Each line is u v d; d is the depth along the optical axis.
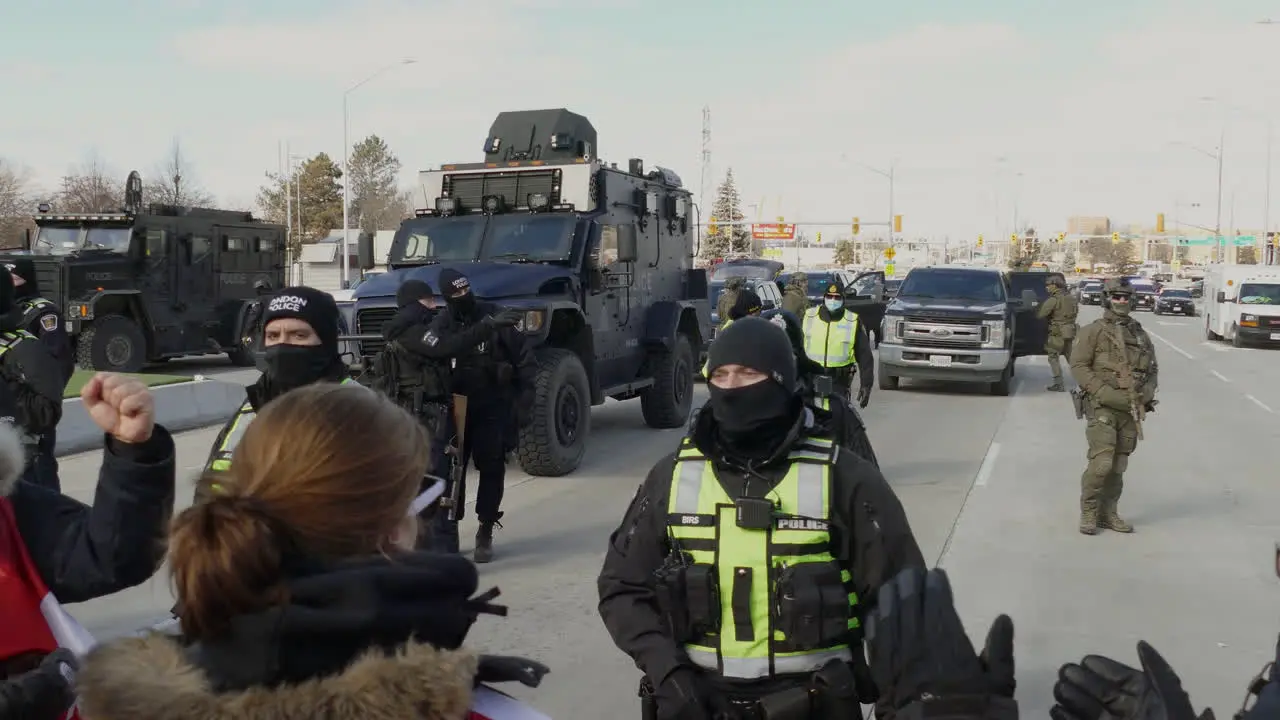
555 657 5.40
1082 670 1.88
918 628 1.94
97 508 2.06
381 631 1.37
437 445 6.37
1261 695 1.80
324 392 1.51
